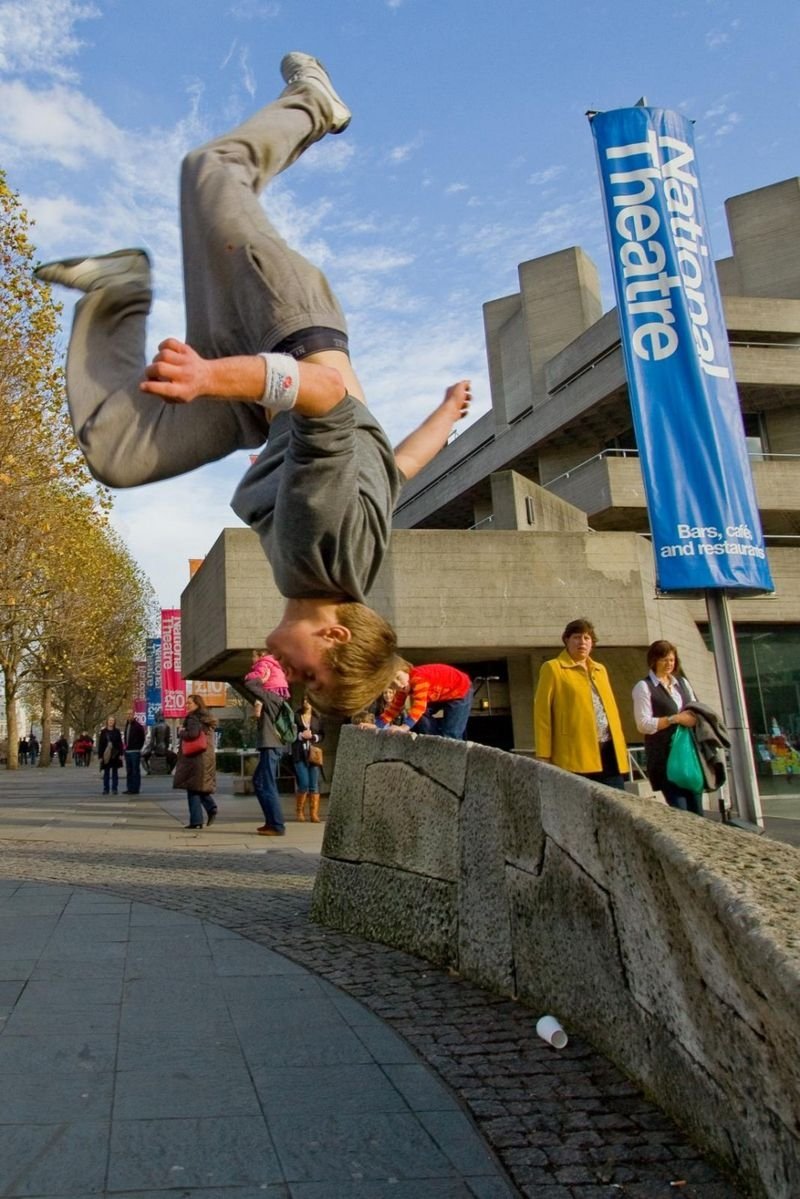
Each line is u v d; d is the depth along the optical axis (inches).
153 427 93.3
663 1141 118.0
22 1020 159.0
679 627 751.1
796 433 1141.1
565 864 156.1
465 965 191.9
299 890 304.7
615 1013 140.4
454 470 1393.9
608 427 1169.4
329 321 89.8
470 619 645.3
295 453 81.1
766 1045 95.0
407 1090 133.0
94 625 1556.3
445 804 203.8
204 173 97.3
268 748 489.4
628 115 459.8
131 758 967.0
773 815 698.8
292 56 114.7
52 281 93.2
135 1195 101.8
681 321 445.4
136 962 199.8
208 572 673.0
